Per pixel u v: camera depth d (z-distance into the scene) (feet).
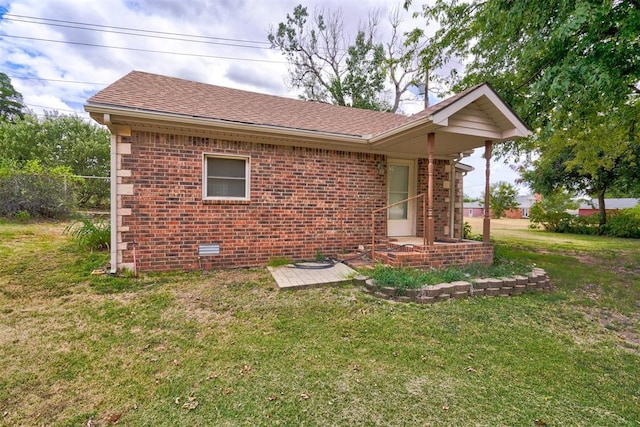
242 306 13.30
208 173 19.92
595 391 8.09
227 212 19.93
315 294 15.02
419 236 26.04
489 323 12.33
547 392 7.95
